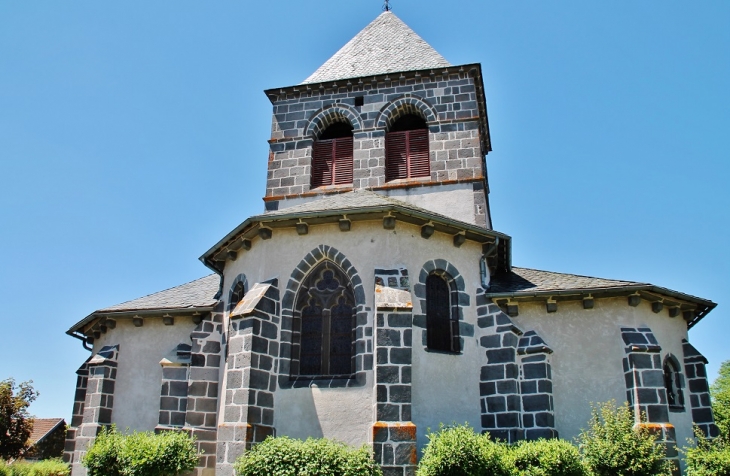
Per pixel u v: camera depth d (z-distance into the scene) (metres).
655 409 16.61
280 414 15.75
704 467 14.48
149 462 15.73
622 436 14.66
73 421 23.25
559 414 17.36
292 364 16.39
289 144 25.80
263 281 17.22
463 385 16.78
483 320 17.69
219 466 14.98
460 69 24.91
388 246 16.75
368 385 15.30
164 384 19.61
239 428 14.97
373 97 25.61
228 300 19.11
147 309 21.23
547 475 13.85
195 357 18.70
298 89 26.30
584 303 18.16
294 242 17.45
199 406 18.23
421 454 15.31
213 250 19.38
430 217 16.95
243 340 15.86
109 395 20.86
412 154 24.61
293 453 13.45
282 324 16.64
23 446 30.83
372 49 28.47
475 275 18.27
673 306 19.09
